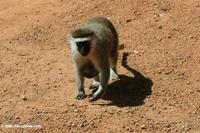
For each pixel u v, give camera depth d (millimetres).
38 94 12758
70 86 13070
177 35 15000
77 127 11305
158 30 15328
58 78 13484
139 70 13672
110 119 11539
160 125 11305
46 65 14195
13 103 12398
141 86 12930
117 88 12930
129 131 11094
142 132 11070
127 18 16094
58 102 12336
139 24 15750
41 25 16500
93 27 12484
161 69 13586
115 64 13391
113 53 13188
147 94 12570
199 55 14055
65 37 15734
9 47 15375
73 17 16656
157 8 16344
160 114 11734
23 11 17484
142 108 11961
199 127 11250
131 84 13062
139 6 16562
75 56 12312
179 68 13578
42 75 13672
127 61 14109
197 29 15148
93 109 11977
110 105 12141
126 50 14602
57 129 11266
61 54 14789
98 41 12172
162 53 14289
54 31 16109
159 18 15867
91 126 11305
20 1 18266
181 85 12875
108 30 12789
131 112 11797
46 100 12469
